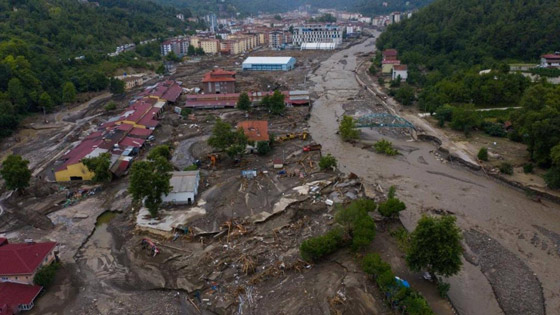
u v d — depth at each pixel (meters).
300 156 117.88
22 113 159.00
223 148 114.81
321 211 86.69
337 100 186.00
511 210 88.56
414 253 62.34
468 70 186.12
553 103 115.88
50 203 91.31
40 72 182.62
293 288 63.84
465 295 63.19
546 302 61.69
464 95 157.50
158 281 66.69
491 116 145.88
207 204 88.62
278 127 146.25
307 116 158.50
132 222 83.94
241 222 81.62
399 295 57.50
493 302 61.91
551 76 166.12
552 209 88.38
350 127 131.38
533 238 78.00
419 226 62.69
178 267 69.81
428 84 192.25
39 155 122.69
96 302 62.03
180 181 92.00
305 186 96.38
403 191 97.75
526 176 102.00
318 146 122.94
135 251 74.44
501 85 154.12
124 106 178.25
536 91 124.62
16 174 90.62
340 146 128.12
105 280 67.06
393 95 188.38
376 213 85.06
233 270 68.69
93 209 89.31
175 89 196.75
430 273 66.50
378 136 137.38
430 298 61.41
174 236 77.69
